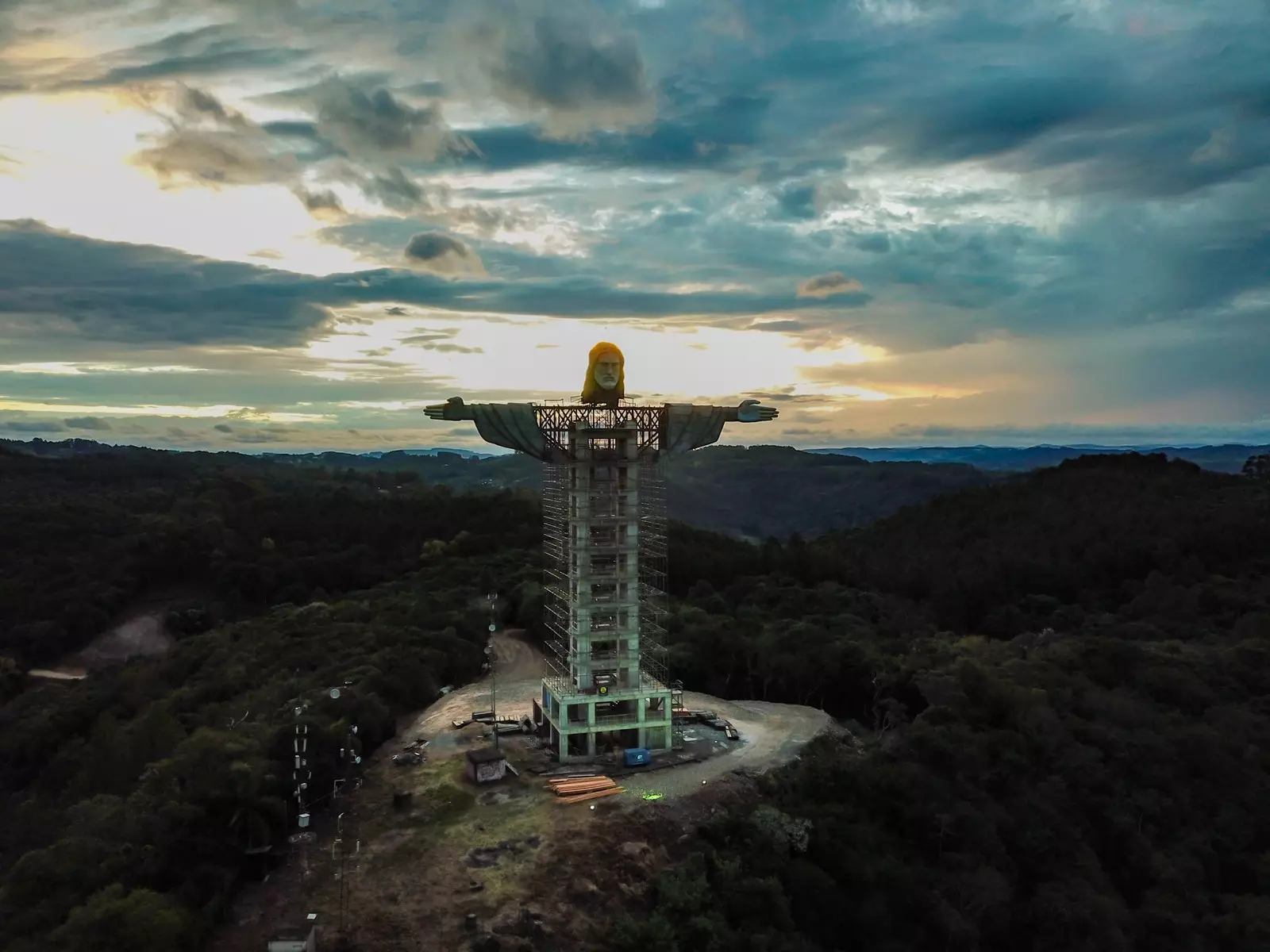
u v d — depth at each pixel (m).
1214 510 194.62
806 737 94.25
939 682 101.38
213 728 88.19
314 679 105.00
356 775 82.62
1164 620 155.38
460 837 70.69
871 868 75.81
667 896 64.88
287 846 70.19
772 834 73.88
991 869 79.50
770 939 64.50
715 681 118.12
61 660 161.75
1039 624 161.25
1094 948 77.50
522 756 86.25
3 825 97.44
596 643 90.19
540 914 61.88
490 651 117.56
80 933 53.88
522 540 180.25
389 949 58.56
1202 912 85.88
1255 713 114.44
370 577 177.50
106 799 77.94
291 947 56.94
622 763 84.44
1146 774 97.81
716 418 86.62
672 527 193.50
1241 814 97.56
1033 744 96.00
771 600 153.62
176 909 57.59
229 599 175.50
